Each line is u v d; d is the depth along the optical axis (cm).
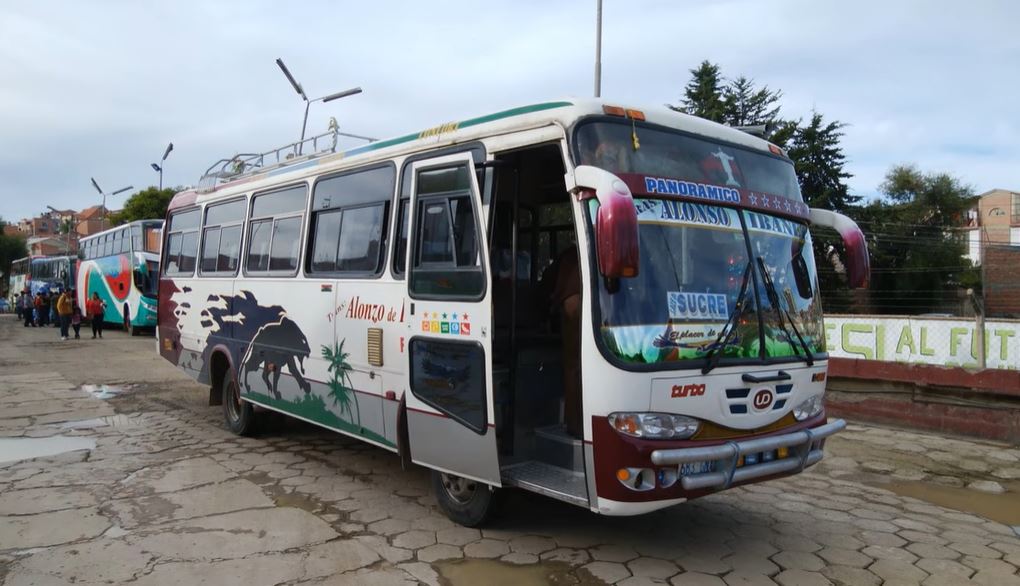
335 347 646
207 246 922
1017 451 808
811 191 3872
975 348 934
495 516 524
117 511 567
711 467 434
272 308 754
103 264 2917
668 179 459
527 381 521
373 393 595
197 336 930
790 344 491
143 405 1059
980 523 578
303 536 517
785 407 479
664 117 482
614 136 454
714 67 4062
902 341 1010
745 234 488
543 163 553
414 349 547
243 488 634
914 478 708
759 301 479
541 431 515
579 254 433
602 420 416
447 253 522
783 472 468
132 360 1706
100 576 444
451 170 526
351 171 648
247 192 830
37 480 651
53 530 523
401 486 649
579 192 431
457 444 506
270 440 827
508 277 526
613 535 530
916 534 547
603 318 420
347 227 646
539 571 461
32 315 3319
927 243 3903
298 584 437
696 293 450
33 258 4606
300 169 730
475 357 489
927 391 912
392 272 577
